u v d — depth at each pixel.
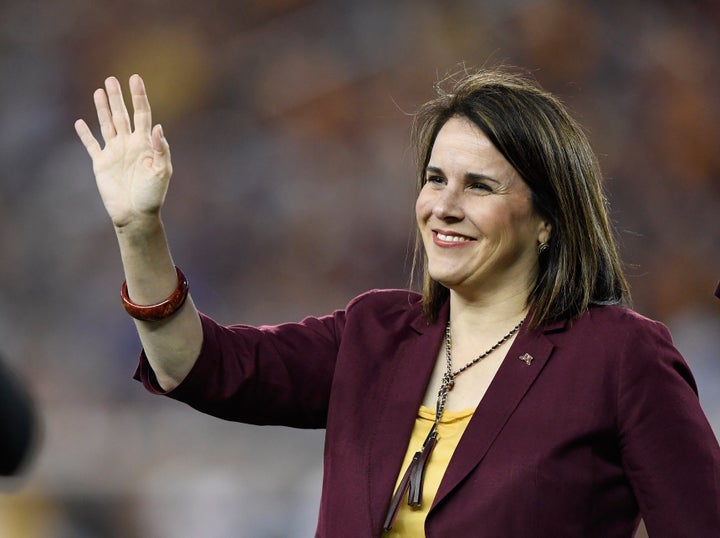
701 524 8.46
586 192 9.21
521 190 9.09
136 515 28.97
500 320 9.27
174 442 40.19
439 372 9.30
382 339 9.50
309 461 36.59
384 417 9.09
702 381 46.50
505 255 9.12
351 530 8.77
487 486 8.47
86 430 41.94
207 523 29.08
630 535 8.84
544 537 8.38
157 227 9.09
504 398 8.77
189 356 9.27
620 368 8.70
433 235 9.20
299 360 9.61
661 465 8.55
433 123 9.45
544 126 9.09
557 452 8.52
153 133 9.12
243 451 37.97
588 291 9.09
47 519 28.66
